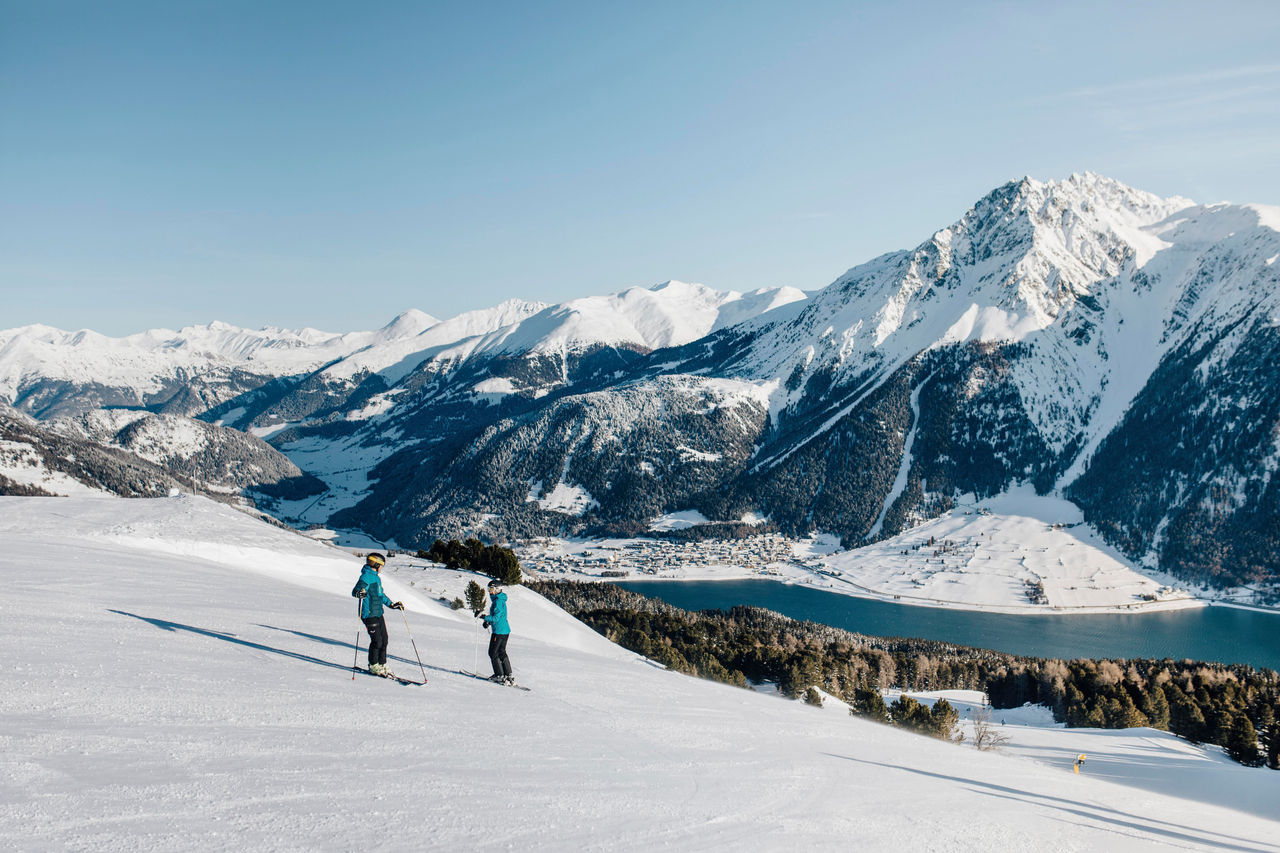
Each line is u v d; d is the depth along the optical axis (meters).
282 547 44.69
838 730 24.83
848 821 12.83
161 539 40.19
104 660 15.21
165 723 12.15
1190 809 24.92
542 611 63.31
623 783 12.92
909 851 11.73
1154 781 39.38
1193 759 64.38
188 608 22.58
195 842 8.12
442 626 30.81
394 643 24.08
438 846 8.98
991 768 24.00
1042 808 17.94
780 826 11.93
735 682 89.06
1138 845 15.70
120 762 10.23
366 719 14.35
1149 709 106.75
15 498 46.00
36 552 28.61
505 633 20.70
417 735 13.81
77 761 10.01
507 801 10.98
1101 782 29.09
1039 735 79.12
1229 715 96.94
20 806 8.34
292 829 8.86
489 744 14.05
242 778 10.33
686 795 12.84
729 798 13.07
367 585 18.48
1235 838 19.91
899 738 26.75
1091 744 71.50
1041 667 142.38
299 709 14.23
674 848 10.20
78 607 19.92
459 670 21.64
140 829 8.21
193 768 10.42
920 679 139.50
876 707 81.25
